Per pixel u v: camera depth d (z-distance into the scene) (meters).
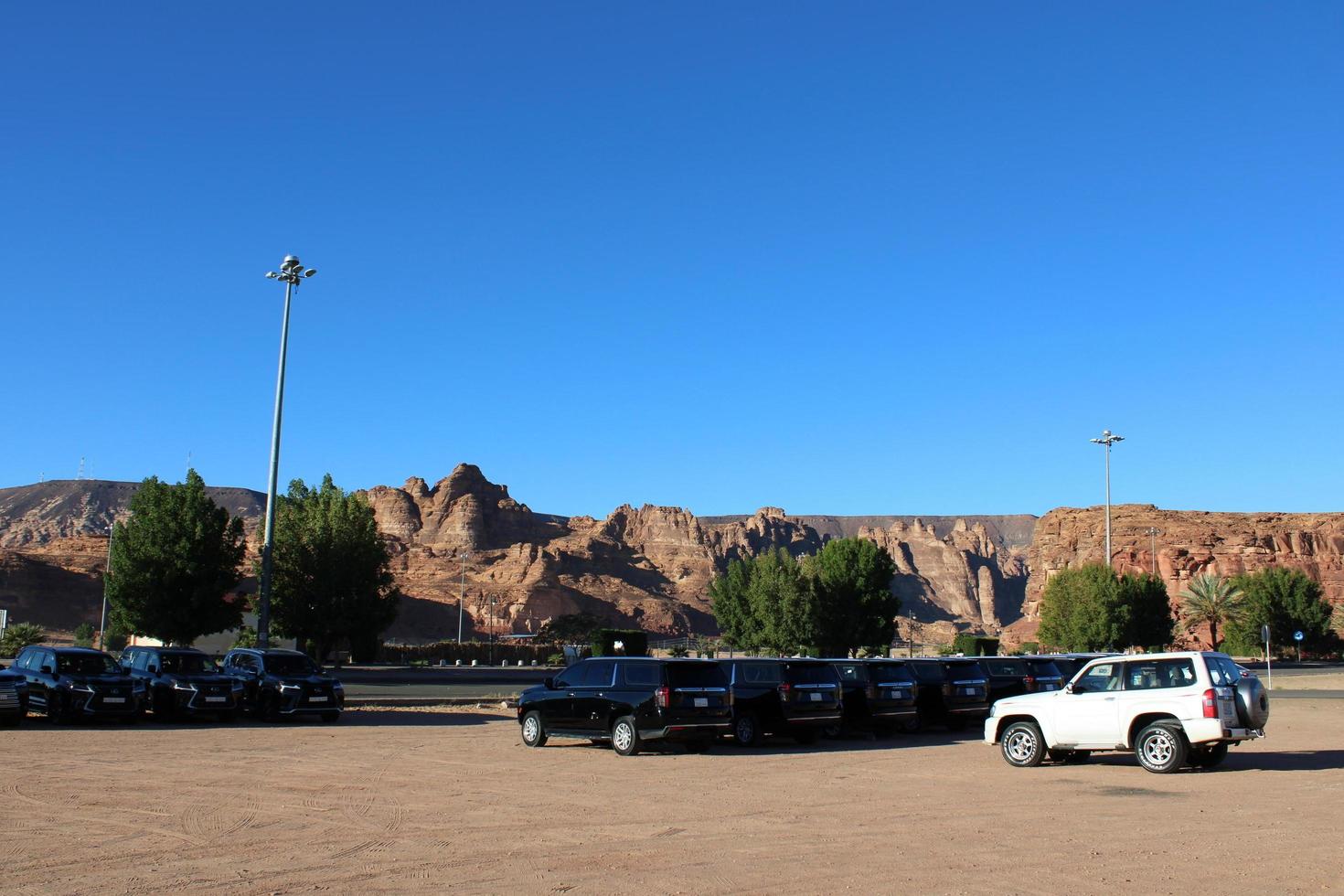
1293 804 14.91
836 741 25.50
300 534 51.84
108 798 14.80
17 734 24.22
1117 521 151.88
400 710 35.44
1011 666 29.39
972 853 11.29
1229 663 19.27
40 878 9.94
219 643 71.31
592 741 24.58
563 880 9.98
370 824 12.92
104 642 81.00
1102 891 9.59
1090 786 16.83
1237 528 145.75
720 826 12.95
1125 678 19.30
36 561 164.88
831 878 10.09
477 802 14.76
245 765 18.86
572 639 136.12
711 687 21.97
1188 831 12.66
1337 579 134.12
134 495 44.09
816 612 70.44
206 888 9.57
